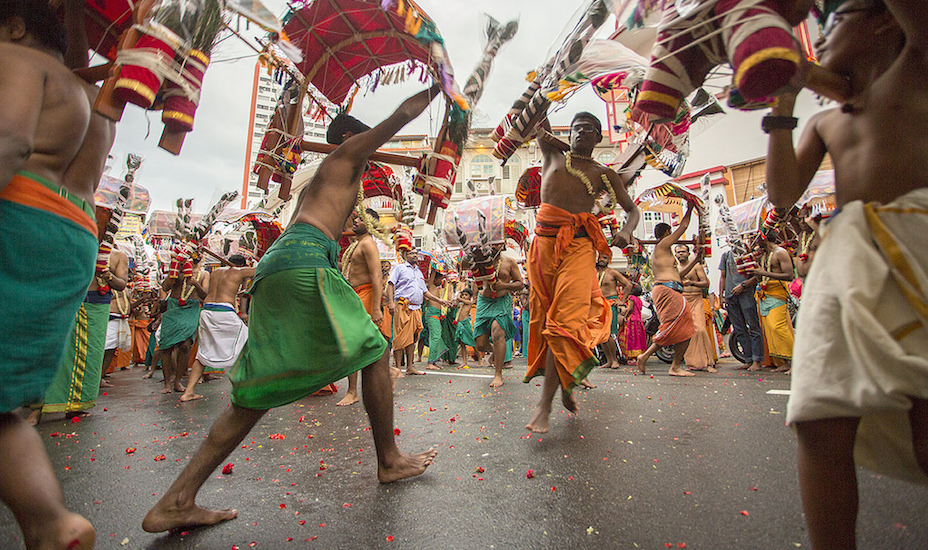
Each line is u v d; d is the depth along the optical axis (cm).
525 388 496
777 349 623
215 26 143
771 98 104
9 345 114
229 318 527
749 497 173
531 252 329
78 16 168
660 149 316
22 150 111
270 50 227
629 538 145
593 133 309
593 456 230
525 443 259
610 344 730
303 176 305
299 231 188
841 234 108
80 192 137
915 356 94
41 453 117
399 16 204
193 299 596
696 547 138
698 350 668
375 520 165
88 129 141
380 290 433
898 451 116
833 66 122
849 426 104
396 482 203
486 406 384
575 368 285
